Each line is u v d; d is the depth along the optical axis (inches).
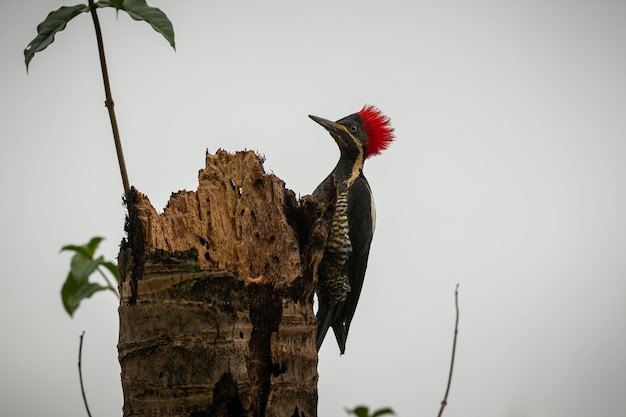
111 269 283.0
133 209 363.6
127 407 353.4
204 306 353.7
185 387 347.6
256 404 367.9
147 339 351.9
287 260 390.9
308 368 389.1
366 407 255.9
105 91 373.1
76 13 377.1
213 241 382.9
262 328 377.4
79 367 321.1
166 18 380.5
